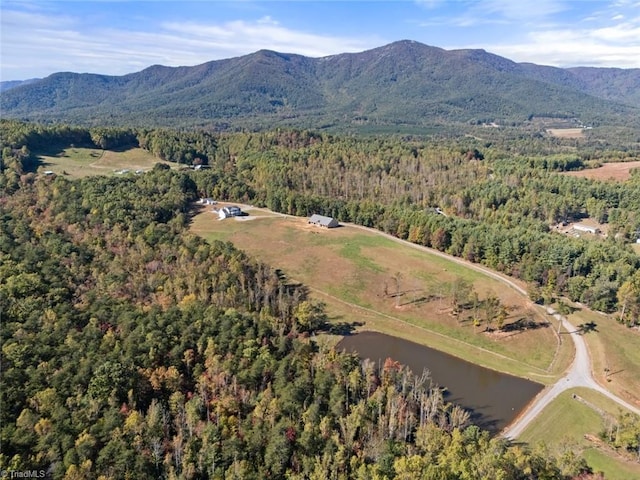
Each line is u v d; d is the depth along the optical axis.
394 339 111.62
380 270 144.62
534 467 62.53
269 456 64.12
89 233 134.62
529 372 98.31
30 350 78.56
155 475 61.56
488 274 143.25
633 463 71.00
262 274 127.06
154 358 80.81
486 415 84.69
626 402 87.94
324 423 69.12
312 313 112.88
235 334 89.06
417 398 81.50
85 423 66.12
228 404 73.38
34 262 110.31
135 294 105.62
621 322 115.81
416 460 60.97
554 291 130.12
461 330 114.25
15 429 63.59
